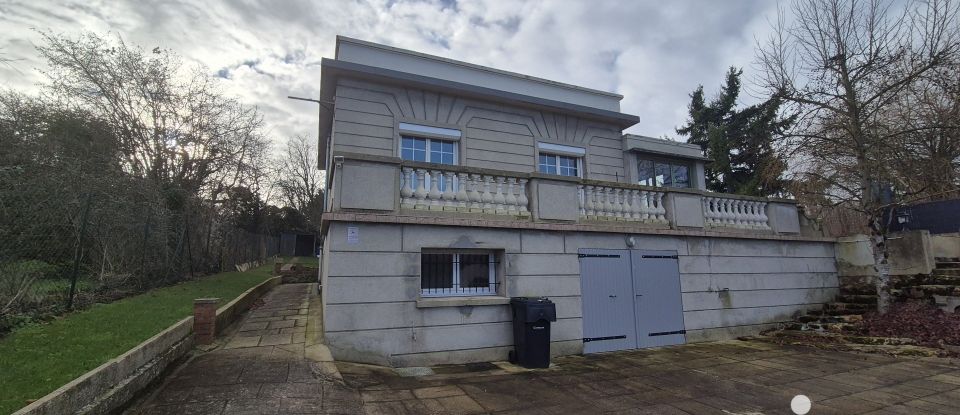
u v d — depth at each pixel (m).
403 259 7.03
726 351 8.55
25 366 4.41
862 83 10.15
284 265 22.42
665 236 9.56
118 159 14.87
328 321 6.45
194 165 17.94
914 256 10.59
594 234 8.80
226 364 5.82
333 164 7.23
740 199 10.76
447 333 7.20
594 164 13.30
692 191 10.07
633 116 13.54
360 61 11.15
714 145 23.97
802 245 11.35
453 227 7.48
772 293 10.62
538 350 7.17
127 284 9.61
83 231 7.77
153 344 5.24
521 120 12.41
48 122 13.14
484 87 12.02
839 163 12.20
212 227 15.63
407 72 11.18
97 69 15.54
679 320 9.37
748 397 5.67
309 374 5.48
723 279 10.08
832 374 6.73
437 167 7.63
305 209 40.12
